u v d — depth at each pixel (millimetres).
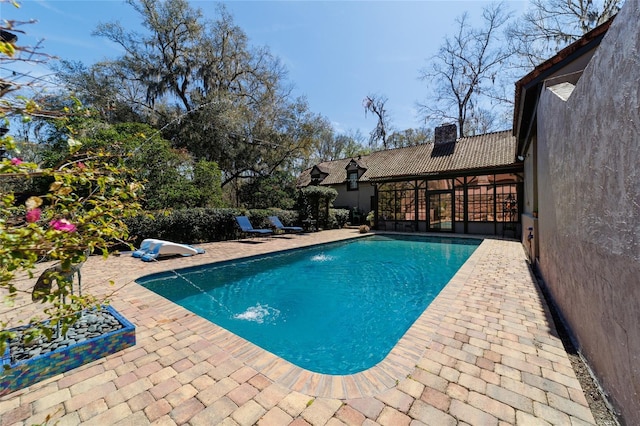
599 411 2059
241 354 2879
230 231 12023
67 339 2801
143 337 3227
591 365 2502
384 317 4922
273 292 6191
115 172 1876
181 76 17281
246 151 18109
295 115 19922
